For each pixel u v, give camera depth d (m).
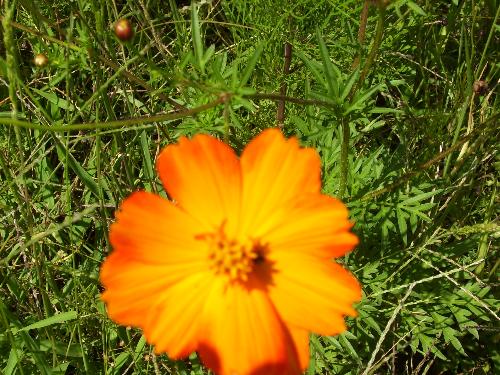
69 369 0.36
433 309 0.35
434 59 0.40
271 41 0.39
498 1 0.41
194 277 0.22
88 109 0.38
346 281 0.22
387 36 0.39
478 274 0.36
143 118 0.24
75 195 0.39
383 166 0.37
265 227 0.22
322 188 0.34
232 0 0.41
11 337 0.29
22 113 0.35
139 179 0.37
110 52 0.33
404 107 0.39
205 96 0.27
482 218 0.39
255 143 0.22
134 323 0.21
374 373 0.35
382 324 0.35
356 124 0.40
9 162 0.36
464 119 0.39
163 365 0.33
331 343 0.34
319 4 0.37
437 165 0.38
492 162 0.40
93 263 0.36
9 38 0.24
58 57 0.28
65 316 0.32
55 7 0.37
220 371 0.22
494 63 0.37
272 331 0.22
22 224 0.35
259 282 0.22
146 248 0.21
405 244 0.35
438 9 0.44
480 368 0.37
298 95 0.39
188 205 0.22
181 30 0.40
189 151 0.22
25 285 0.35
